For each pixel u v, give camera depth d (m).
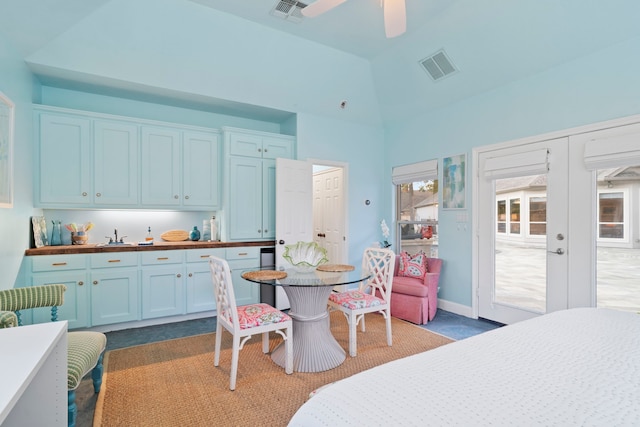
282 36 3.37
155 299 3.40
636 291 2.57
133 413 1.89
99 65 3.05
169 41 3.08
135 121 3.48
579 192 2.89
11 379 0.81
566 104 2.96
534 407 0.79
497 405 0.80
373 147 5.00
